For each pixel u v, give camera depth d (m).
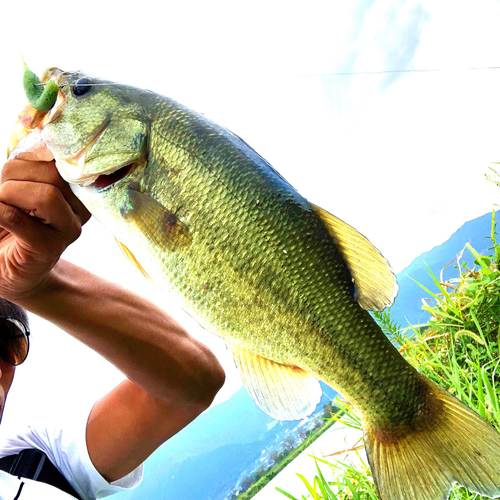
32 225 0.39
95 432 0.57
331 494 0.68
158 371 0.52
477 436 0.45
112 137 0.46
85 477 0.55
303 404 0.46
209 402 0.58
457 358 0.81
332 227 0.47
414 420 0.47
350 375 0.47
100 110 0.47
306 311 0.45
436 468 0.46
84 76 0.49
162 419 0.56
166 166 0.45
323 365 0.46
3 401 0.53
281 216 0.45
